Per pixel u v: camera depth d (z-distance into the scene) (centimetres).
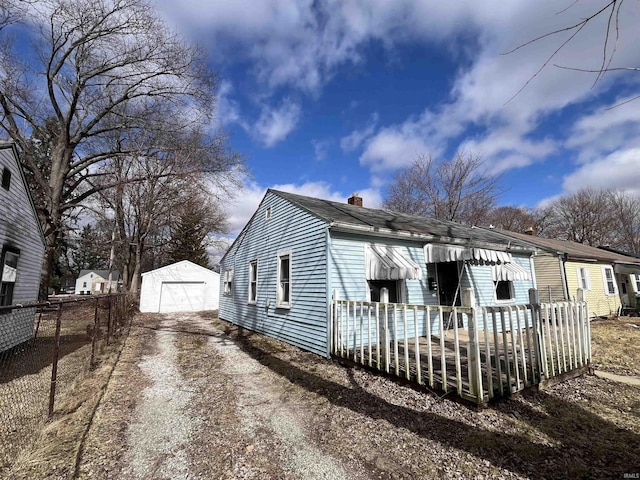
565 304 642
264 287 1255
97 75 1898
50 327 1395
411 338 991
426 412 473
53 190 1822
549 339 589
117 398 558
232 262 1719
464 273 1211
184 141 2264
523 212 4384
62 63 1777
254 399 559
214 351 964
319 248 902
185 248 3919
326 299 843
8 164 927
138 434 428
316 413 494
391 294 1016
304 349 928
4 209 907
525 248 1401
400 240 1035
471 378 472
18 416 483
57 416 477
